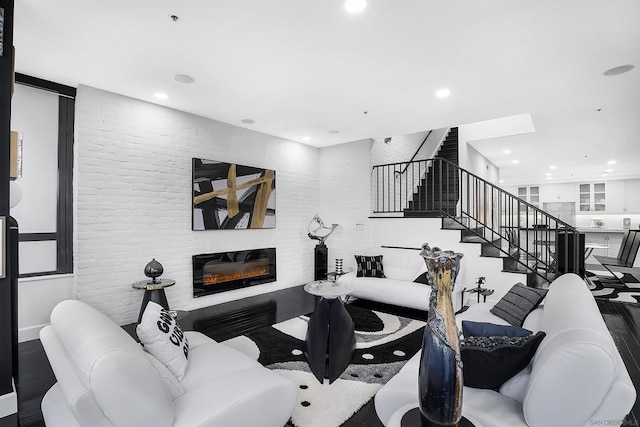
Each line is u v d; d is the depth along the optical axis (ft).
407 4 6.93
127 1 6.85
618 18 7.30
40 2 6.88
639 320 12.76
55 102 11.33
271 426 5.41
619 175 31.07
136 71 10.13
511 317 8.33
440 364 4.02
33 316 10.66
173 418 4.51
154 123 12.94
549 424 4.25
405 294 13.48
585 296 6.11
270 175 17.30
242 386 5.27
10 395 6.91
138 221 12.48
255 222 16.60
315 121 15.10
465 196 20.75
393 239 17.33
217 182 14.90
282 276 18.13
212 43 8.49
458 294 13.58
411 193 21.99
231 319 12.91
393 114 13.97
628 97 12.00
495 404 4.88
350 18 7.43
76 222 11.08
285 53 8.98
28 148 10.87
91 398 4.12
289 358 9.26
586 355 4.08
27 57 9.25
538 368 4.41
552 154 23.21
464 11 7.14
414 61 9.38
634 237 19.75
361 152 18.57
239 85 11.10
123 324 11.99
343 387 7.71
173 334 6.09
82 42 8.45
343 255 19.19
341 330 8.53
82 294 11.14
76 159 11.10
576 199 33.63
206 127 14.66
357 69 9.90
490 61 9.36
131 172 12.31
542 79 10.50
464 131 20.65
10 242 7.66
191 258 14.12
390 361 9.02
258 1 6.86
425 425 4.13
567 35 8.00
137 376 4.23
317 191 20.30
